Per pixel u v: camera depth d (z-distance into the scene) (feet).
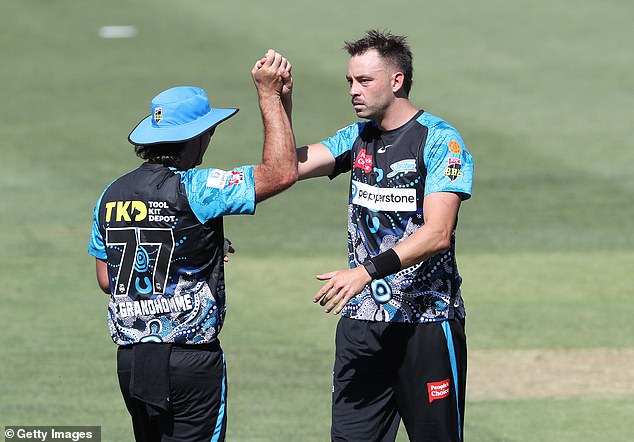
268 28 269.64
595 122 198.90
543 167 173.78
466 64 239.30
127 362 56.03
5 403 86.28
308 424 83.25
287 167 55.11
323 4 293.84
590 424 83.41
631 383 92.79
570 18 281.95
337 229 144.66
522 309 113.39
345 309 62.85
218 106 208.85
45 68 239.50
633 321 109.60
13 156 177.78
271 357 98.63
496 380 93.40
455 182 59.16
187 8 291.17
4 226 142.51
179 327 55.01
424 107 206.39
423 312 61.11
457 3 296.51
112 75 233.14
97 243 57.47
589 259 132.36
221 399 56.65
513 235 142.10
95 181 165.37
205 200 54.34
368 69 60.08
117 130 194.59
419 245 57.26
